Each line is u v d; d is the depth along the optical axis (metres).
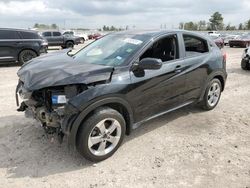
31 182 3.59
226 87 8.40
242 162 4.15
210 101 6.11
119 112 4.31
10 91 7.52
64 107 3.71
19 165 3.93
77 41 28.75
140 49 4.49
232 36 32.62
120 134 4.21
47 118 3.92
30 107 4.30
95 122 3.85
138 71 4.32
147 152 4.36
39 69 4.21
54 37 27.28
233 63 13.61
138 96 4.34
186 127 5.29
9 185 3.52
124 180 3.67
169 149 4.47
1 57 12.46
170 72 4.82
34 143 4.51
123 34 5.21
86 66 4.22
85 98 3.71
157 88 4.64
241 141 4.82
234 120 5.72
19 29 12.95
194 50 5.56
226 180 3.71
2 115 5.63
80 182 3.62
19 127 5.07
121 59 4.39
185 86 5.23
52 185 3.55
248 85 8.77
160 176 3.77
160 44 4.84
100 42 5.29
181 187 3.55
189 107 6.33
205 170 3.92
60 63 4.46
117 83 4.03
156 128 5.20
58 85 3.71
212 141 4.78
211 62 5.75
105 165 4.00
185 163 4.09
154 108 4.73
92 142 3.92
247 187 3.58
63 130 3.75
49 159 4.09
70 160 4.09
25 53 12.99
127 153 4.32
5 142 4.53
